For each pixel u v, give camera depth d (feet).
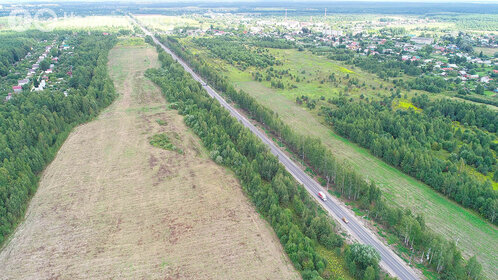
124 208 382.22
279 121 583.58
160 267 304.50
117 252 321.73
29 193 407.03
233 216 369.91
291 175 451.94
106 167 465.47
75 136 561.43
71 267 305.53
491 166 481.05
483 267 316.40
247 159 487.20
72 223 360.07
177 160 483.51
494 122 609.42
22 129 528.22
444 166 467.93
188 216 368.68
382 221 376.07
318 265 301.22
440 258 302.25
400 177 467.93
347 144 565.12
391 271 310.86
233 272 299.58
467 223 375.86
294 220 371.15
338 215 389.80
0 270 302.86
